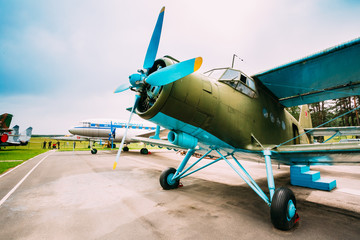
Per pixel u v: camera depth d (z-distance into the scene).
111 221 2.87
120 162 11.70
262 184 5.80
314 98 5.07
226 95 3.46
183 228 2.61
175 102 2.82
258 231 2.53
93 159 13.53
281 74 4.12
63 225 2.73
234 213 3.20
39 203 3.79
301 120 7.76
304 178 5.41
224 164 11.63
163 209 3.41
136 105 3.29
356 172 8.31
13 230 2.57
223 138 3.43
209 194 4.46
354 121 24.81
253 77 4.36
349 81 4.29
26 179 6.39
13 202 3.86
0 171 8.06
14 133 34.28
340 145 2.82
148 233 2.47
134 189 4.96
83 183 5.75
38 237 2.37
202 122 3.13
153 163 11.37
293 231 2.53
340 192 4.75
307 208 3.52
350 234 2.45
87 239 2.32
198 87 3.05
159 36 3.15
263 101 4.50
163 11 3.17
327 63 3.68
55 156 16.14
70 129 19.50
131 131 20.56
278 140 4.84
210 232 2.49
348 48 3.21
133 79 3.09
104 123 20.58
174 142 3.25
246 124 3.73
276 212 2.51
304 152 3.19
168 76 2.58
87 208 3.48
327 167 10.26
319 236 2.39
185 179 6.43
